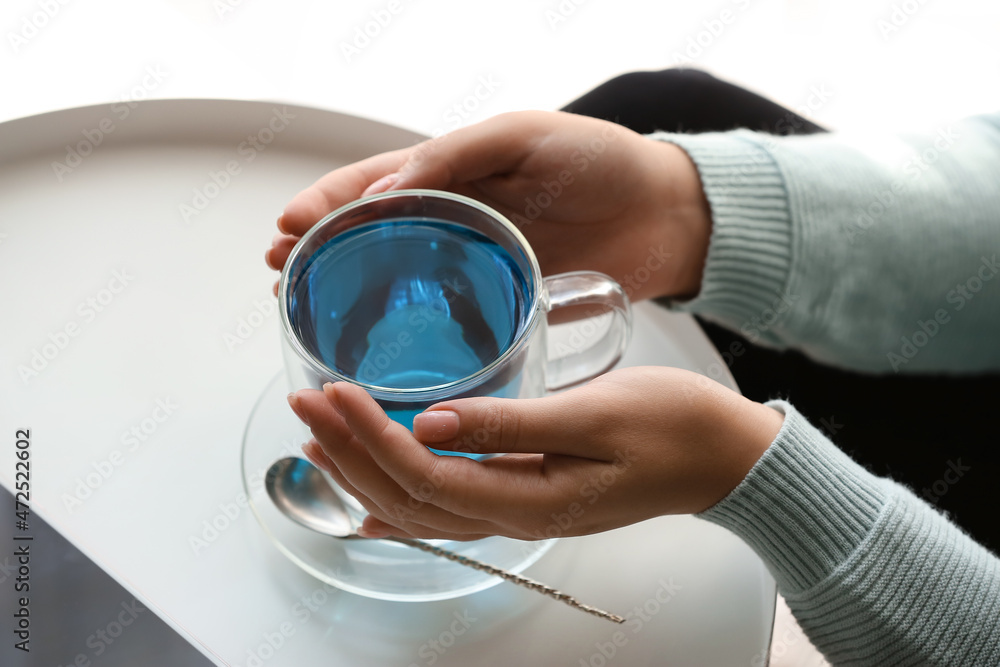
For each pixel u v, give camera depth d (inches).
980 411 27.4
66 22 33.6
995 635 22.3
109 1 34.7
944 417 27.3
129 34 33.8
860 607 22.5
